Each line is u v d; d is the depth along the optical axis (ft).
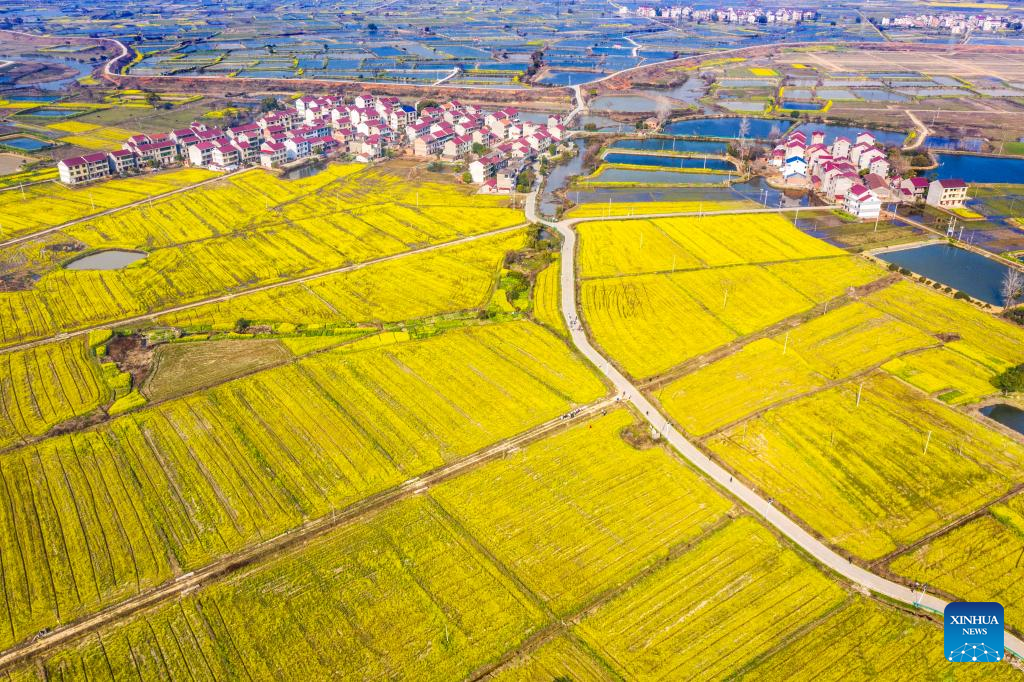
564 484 350.02
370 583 296.92
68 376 438.81
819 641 271.69
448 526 325.01
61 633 276.82
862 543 315.58
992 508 332.19
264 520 328.49
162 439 381.81
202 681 258.98
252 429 389.19
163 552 312.29
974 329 485.97
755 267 581.12
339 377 435.53
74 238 646.74
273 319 507.30
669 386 428.15
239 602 288.71
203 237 651.66
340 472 357.41
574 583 296.92
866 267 578.66
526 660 265.75
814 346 467.52
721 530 322.55
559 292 542.16
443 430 388.16
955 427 386.73
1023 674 258.16
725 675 259.39
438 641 272.92
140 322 505.25
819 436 381.40
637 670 261.44
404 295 540.93
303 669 262.88
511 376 435.94
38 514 333.01
